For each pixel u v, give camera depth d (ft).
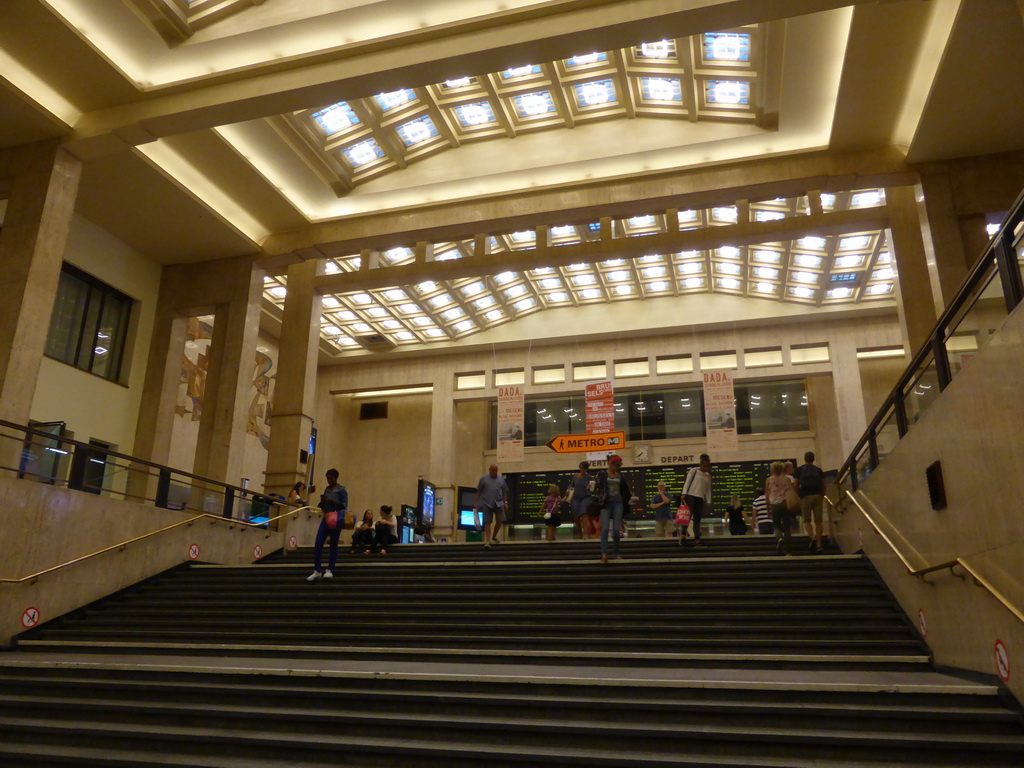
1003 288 17.83
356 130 53.11
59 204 43.34
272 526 49.93
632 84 51.72
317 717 18.44
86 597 34.37
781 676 19.34
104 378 56.75
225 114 42.27
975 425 19.04
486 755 16.44
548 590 30.58
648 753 16.19
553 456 89.56
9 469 32.04
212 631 29.07
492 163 55.47
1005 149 46.39
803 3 34.40
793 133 49.80
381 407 98.94
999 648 17.16
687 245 52.42
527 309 88.74
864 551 31.55
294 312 60.64
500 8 37.86
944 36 38.47
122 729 18.93
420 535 79.10
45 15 37.91
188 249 60.13
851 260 72.79
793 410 84.53
